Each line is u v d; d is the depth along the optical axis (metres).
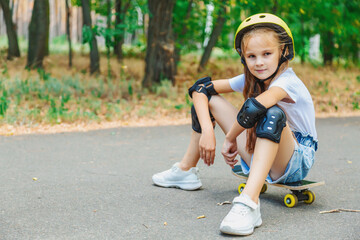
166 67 8.88
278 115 2.18
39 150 4.44
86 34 8.59
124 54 13.52
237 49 2.38
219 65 12.09
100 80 8.77
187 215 2.39
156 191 2.91
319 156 4.23
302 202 2.68
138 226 2.20
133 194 2.83
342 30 11.62
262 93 2.22
